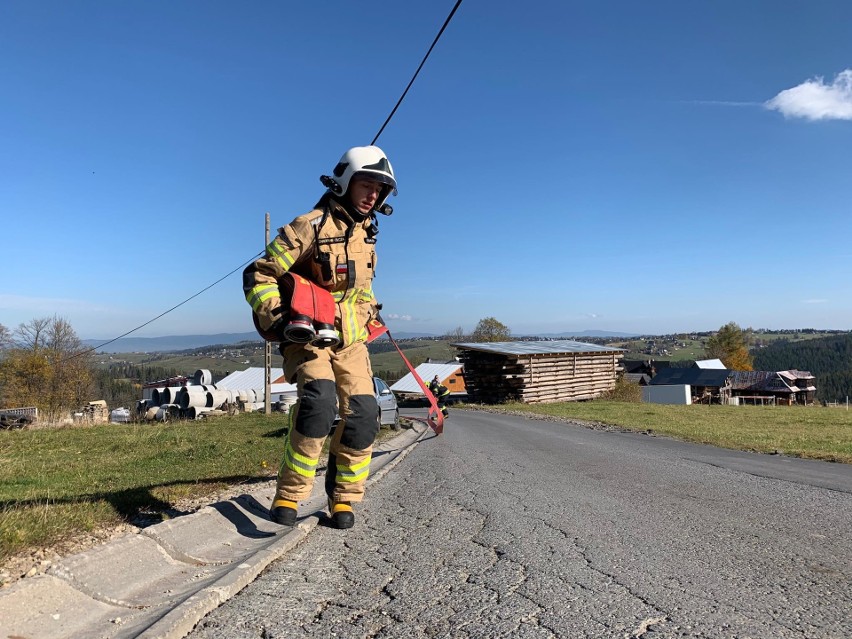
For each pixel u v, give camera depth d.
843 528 4.07
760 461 8.03
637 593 2.78
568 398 35.53
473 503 4.93
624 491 5.46
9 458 8.27
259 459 7.46
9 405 49.28
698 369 67.38
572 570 3.13
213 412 21.14
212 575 2.96
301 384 3.53
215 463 7.17
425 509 4.70
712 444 10.38
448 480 6.18
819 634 2.32
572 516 4.40
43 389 50.12
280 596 2.75
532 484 5.87
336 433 3.95
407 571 3.13
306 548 3.56
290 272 3.53
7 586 2.32
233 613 2.54
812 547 3.58
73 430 13.58
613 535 3.85
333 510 4.05
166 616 2.32
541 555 3.40
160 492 4.75
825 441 11.10
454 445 10.12
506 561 3.29
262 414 20.72
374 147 3.65
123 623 2.33
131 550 2.90
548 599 2.71
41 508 3.83
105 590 2.53
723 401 51.12
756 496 5.25
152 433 12.33
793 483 6.04
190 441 10.35
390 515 4.48
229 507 3.92
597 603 2.65
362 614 2.55
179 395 21.91
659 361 89.69
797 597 2.73
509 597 2.74
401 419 17.48
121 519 3.90
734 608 2.59
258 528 3.84
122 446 9.81
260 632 2.35
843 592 2.80
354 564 3.26
